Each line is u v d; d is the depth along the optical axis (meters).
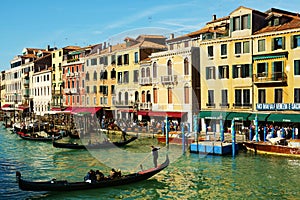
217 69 33.78
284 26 30.91
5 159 26.86
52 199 16.58
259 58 31.70
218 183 18.62
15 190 18.09
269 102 31.36
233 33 33.44
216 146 24.97
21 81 76.12
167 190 17.69
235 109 33.06
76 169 22.62
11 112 75.81
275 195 16.69
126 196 16.94
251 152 25.81
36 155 28.39
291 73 30.05
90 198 16.66
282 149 24.14
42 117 57.47
